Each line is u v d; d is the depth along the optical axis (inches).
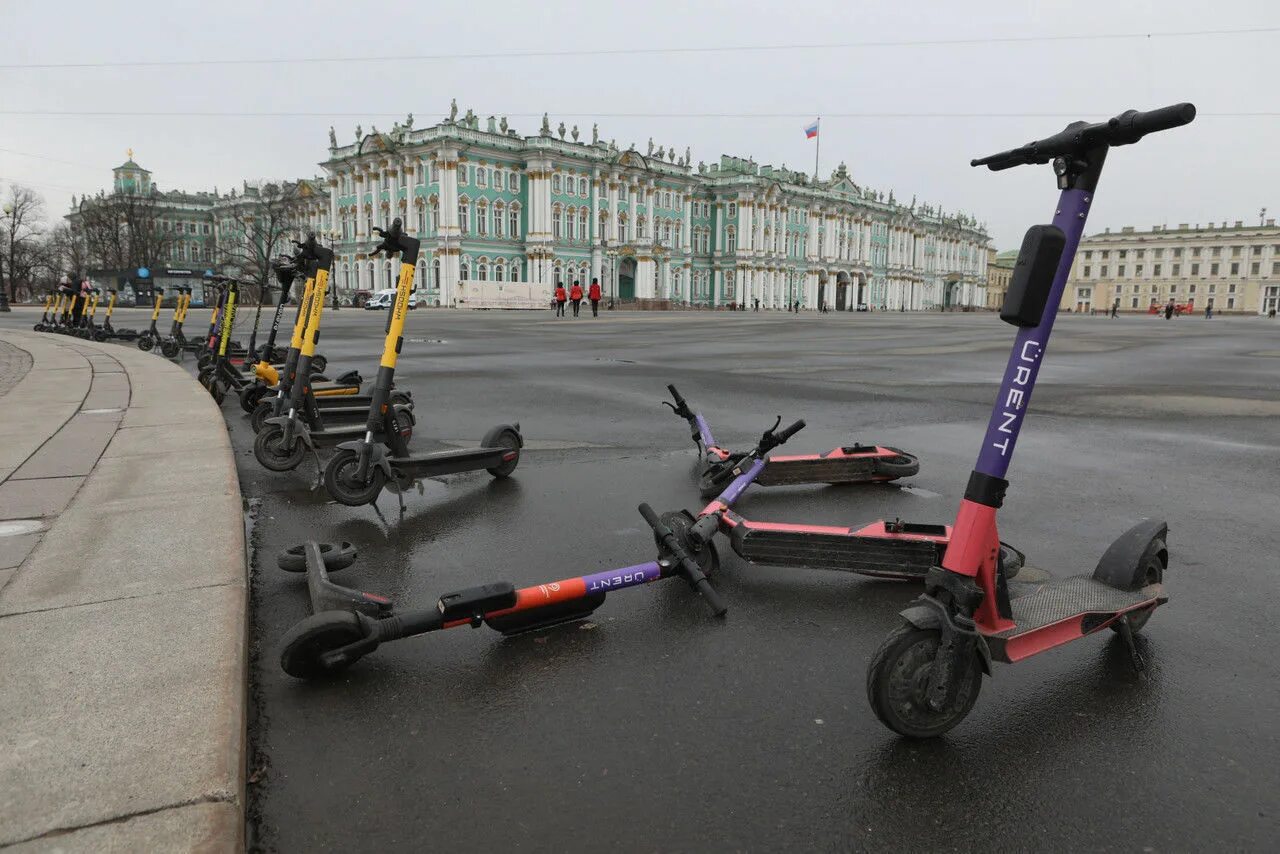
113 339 765.3
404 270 189.6
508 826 81.5
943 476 235.5
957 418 338.0
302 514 192.1
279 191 3885.3
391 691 107.9
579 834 80.4
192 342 604.7
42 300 3376.0
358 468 186.7
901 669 92.4
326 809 83.7
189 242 4630.9
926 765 92.7
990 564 98.0
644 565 132.6
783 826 82.1
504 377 494.3
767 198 3897.6
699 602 139.1
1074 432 308.3
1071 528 183.8
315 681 110.3
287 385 249.1
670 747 95.7
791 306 4089.6
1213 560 161.8
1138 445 281.9
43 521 154.3
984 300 6240.2
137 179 4623.5
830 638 125.4
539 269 3056.1
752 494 214.5
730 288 3892.7
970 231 5876.0
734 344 842.8
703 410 358.0
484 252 2982.3
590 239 3248.0
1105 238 6481.3
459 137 2839.6
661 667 115.4
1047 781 90.0
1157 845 80.2
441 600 113.8
